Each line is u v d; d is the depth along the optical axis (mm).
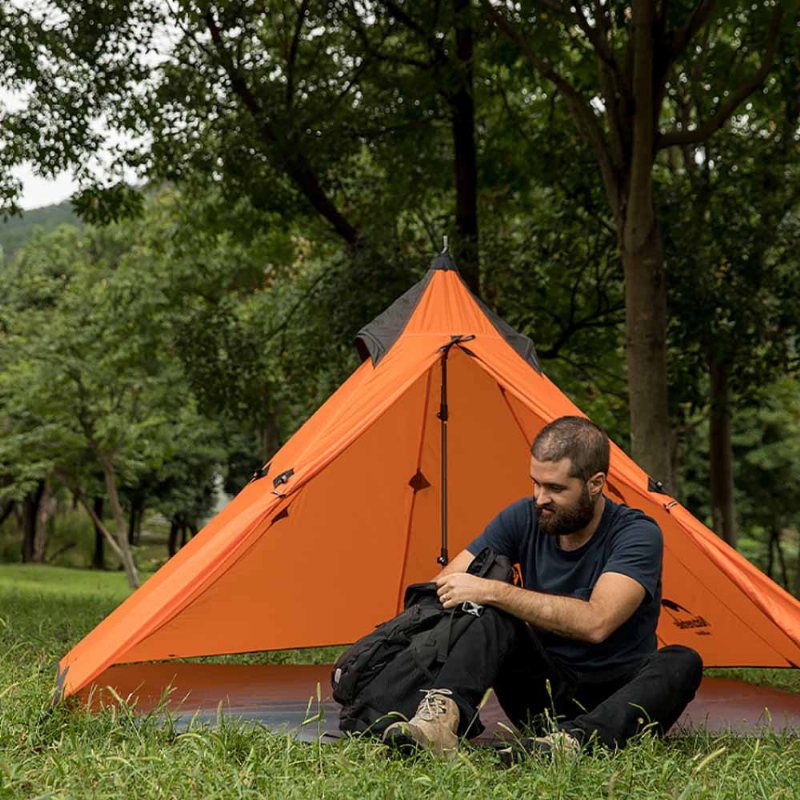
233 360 15703
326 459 4926
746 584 4910
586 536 4133
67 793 2955
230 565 4711
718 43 13461
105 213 13602
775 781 3320
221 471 38906
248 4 12711
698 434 27422
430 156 14172
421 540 6723
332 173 14297
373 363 5613
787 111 12883
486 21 12211
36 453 25344
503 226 16266
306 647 6648
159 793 2986
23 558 39875
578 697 4020
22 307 31250
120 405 24188
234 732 3656
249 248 18078
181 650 6293
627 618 3922
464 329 5680
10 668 5387
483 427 6379
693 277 13086
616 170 10547
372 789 3010
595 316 14734
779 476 28500
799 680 7004
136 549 39375
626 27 10391
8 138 12852
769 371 14742
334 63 13633
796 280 14164
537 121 14852
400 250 13812
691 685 3846
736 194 14172
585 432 4055
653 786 3199
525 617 3787
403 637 3906
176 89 12773
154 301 21172
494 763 3391
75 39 12117
